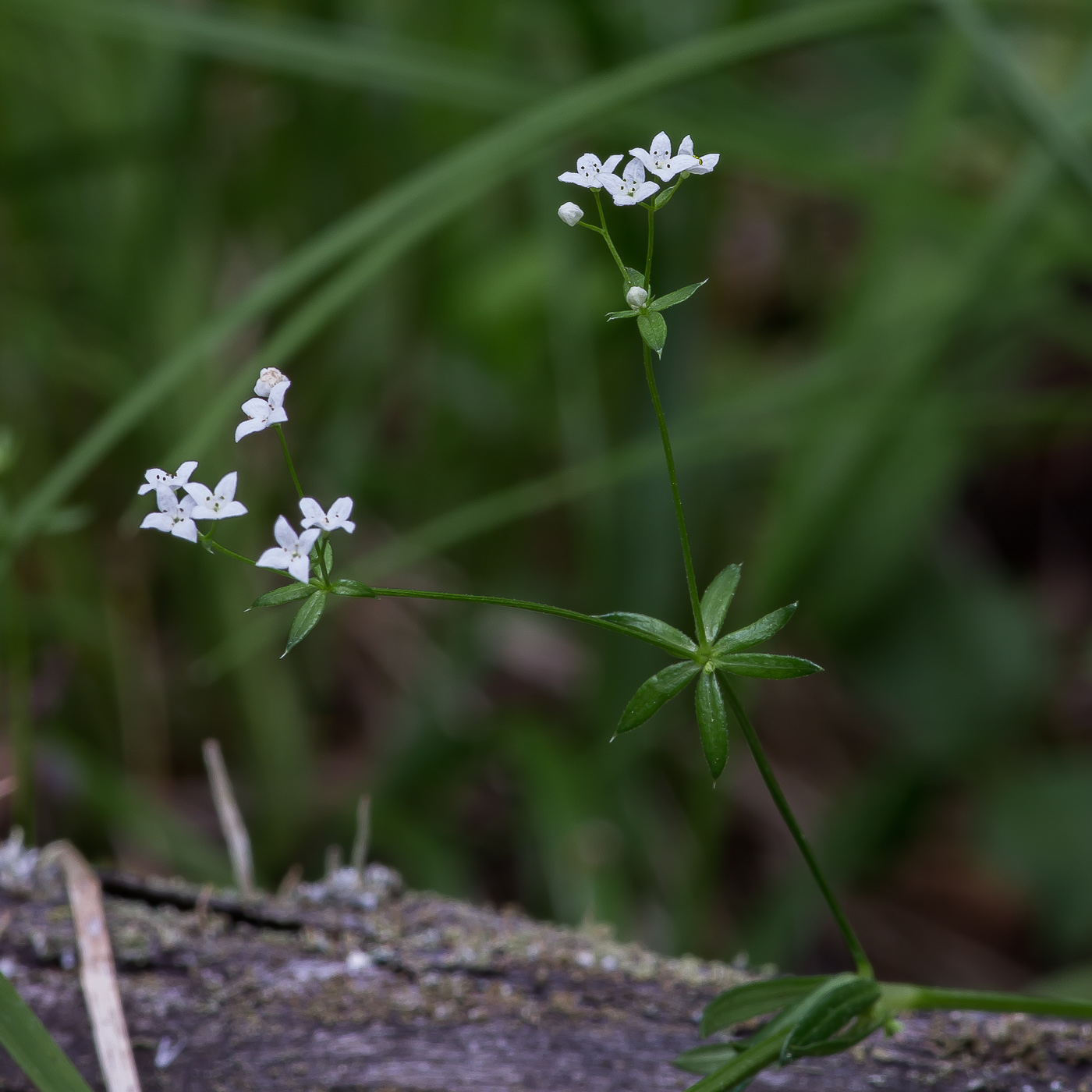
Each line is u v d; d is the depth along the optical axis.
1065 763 0.48
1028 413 0.41
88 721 0.45
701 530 0.45
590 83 0.34
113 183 0.44
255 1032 0.27
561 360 0.46
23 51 0.43
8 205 0.46
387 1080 0.26
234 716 0.47
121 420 0.30
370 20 0.50
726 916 0.49
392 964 0.27
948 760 0.48
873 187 0.41
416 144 0.49
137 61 0.44
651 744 0.44
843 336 0.45
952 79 0.42
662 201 0.24
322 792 0.49
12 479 0.44
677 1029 0.27
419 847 0.43
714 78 0.41
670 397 0.43
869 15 0.33
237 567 0.44
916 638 0.50
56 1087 0.25
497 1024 0.27
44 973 0.27
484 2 0.47
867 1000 0.25
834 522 0.43
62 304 0.49
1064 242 0.41
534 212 0.50
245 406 0.24
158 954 0.27
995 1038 0.27
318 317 0.31
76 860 0.27
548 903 0.45
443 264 0.49
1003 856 0.47
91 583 0.44
